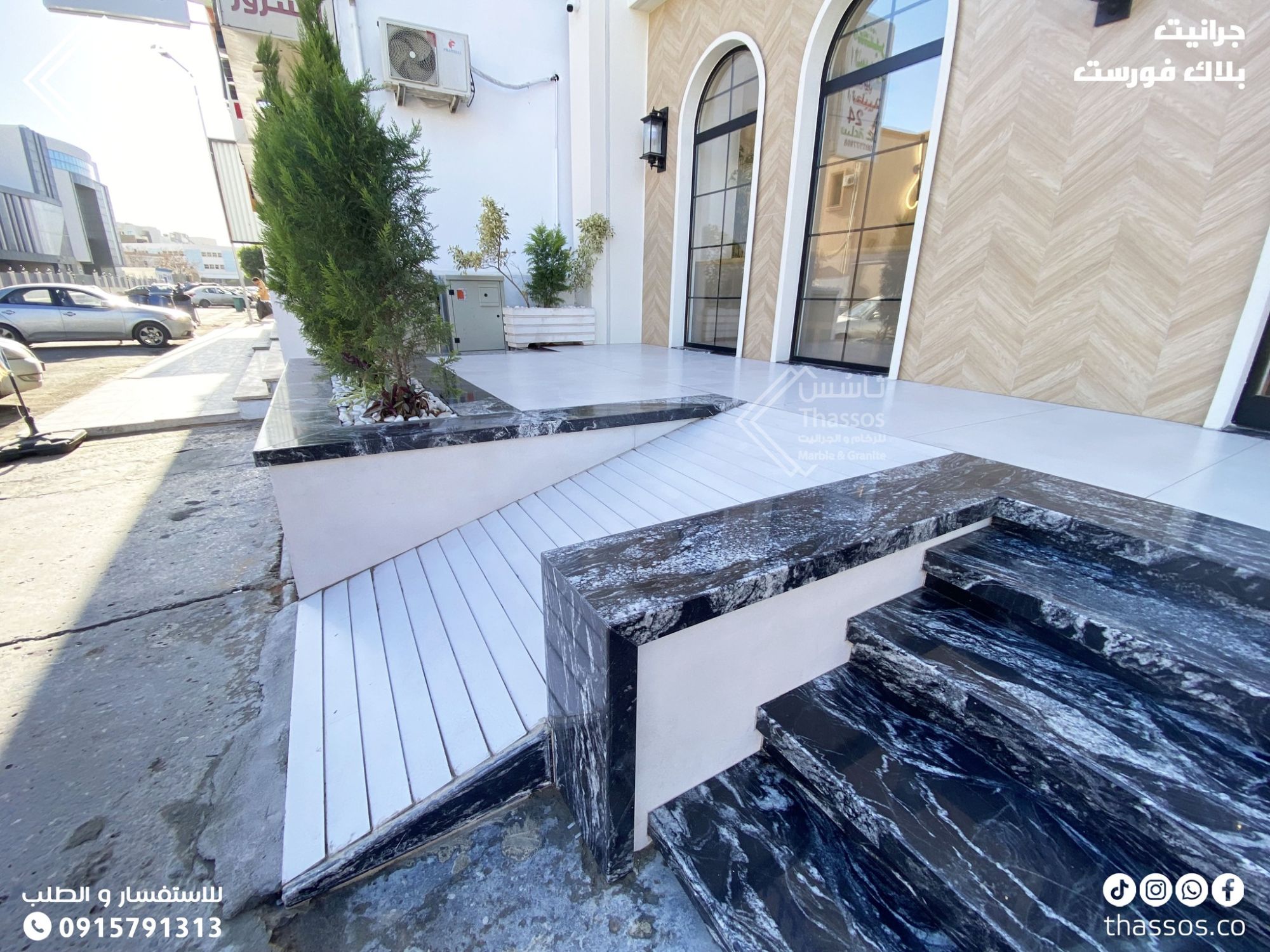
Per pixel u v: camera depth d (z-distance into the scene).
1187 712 1.04
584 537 2.23
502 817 1.32
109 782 1.41
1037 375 3.18
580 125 6.25
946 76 3.36
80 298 9.46
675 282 6.23
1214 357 2.49
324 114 2.31
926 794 1.05
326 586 2.33
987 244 3.31
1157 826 0.86
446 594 2.11
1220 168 2.38
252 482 3.71
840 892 1.00
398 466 2.37
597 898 1.11
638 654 0.96
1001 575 1.36
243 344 10.91
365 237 2.50
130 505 3.31
